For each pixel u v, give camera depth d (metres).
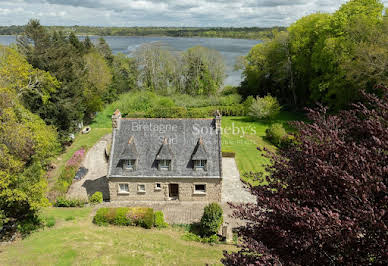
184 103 65.06
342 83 43.28
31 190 21.19
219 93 74.25
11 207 23.36
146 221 24.06
